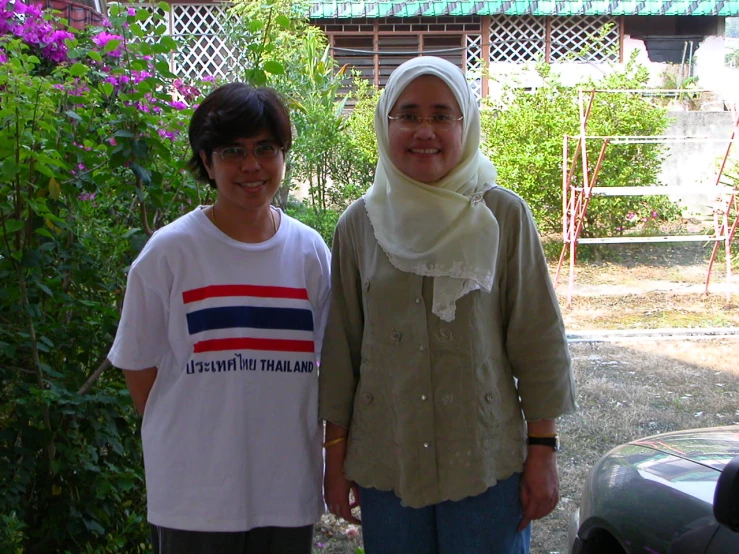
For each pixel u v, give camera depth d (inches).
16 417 114.7
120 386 119.2
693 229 431.2
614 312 304.8
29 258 107.3
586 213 398.0
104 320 117.9
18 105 105.0
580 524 101.3
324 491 90.6
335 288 87.6
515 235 81.2
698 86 486.3
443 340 79.6
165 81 132.4
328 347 87.3
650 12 472.1
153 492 85.2
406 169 80.9
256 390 84.4
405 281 80.9
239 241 85.6
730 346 257.3
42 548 115.8
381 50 495.8
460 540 81.6
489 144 404.8
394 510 83.7
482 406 79.9
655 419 193.2
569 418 194.7
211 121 81.6
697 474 89.3
